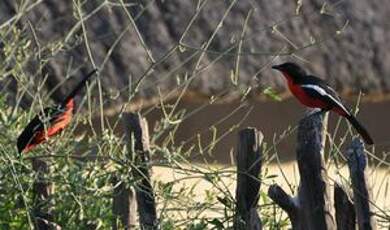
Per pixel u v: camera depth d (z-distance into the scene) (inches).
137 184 390.6
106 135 446.3
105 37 689.0
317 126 362.0
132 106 689.0
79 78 675.4
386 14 861.2
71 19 709.3
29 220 386.9
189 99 737.6
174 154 433.7
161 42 746.8
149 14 756.0
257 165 377.1
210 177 416.5
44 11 703.7
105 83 700.0
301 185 364.2
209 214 511.5
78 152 474.6
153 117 716.0
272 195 366.9
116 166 419.2
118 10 740.0
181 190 432.1
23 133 431.2
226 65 754.2
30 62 631.2
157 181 441.7
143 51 731.4
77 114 465.4
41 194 406.9
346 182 398.9
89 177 421.4
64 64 676.1
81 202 410.6
